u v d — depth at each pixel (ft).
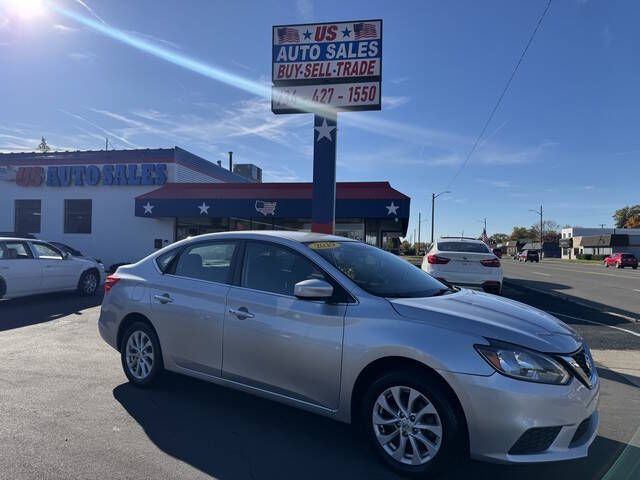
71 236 73.26
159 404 15.71
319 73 35.04
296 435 13.67
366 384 12.35
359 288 12.85
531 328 11.59
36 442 12.76
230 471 11.53
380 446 11.78
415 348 11.19
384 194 57.67
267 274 14.46
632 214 388.37
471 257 36.42
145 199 64.13
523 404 10.29
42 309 34.22
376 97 34.27
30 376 18.42
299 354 13.00
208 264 15.96
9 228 75.41
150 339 16.75
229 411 15.33
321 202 34.76
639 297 50.14
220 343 14.70
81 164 72.69
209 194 63.62
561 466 12.17
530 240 415.44
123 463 11.76
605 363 22.39
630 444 13.52
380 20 34.42
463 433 10.86
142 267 17.76
